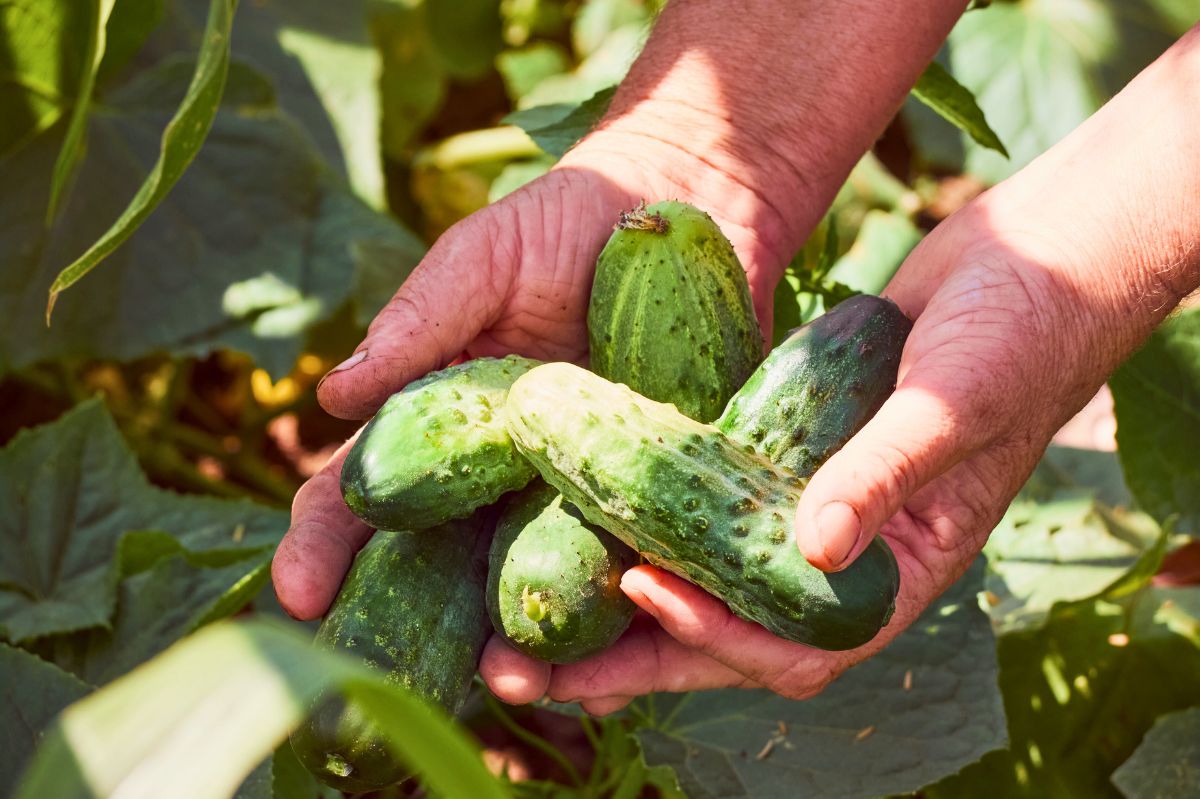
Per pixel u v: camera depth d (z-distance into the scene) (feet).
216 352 15.46
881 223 14.25
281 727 3.99
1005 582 11.57
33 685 8.56
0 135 12.14
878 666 9.80
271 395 15.33
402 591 7.07
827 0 9.57
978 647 9.87
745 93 9.50
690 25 9.88
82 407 10.96
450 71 17.78
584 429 6.70
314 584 7.41
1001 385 6.84
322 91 14.60
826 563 6.06
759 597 6.46
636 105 9.66
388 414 7.14
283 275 12.91
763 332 9.62
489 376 7.41
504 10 17.84
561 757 10.25
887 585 6.40
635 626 7.79
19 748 8.35
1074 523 11.93
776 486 6.67
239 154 13.21
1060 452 12.94
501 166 16.38
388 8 16.66
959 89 10.16
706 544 6.49
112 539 10.53
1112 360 7.75
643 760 9.13
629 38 16.69
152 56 13.62
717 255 7.84
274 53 14.57
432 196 16.52
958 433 6.58
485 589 7.36
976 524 7.82
